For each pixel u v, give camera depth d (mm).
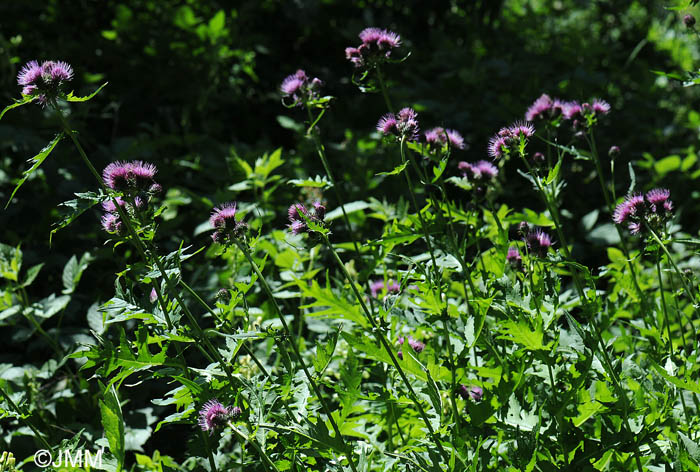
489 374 2488
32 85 2184
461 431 2467
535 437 2314
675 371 2570
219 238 2391
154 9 7113
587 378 2670
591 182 6426
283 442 2350
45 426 3584
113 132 6223
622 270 3615
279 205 5352
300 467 2443
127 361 2230
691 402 2896
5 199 4949
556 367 2586
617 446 2393
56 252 4793
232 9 7465
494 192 3664
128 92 6523
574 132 3375
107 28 7297
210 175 5625
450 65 7199
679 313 2996
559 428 2406
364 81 3129
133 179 2279
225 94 6793
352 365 2441
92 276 4715
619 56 8375
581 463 2400
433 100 6719
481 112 6516
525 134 2715
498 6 8648
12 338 4082
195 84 6652
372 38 2791
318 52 7781
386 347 2301
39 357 4301
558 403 2404
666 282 4379
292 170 5570
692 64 8555
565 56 7488
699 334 3355
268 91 7375
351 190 5359
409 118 2670
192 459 2863
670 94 8109
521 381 2473
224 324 2482
